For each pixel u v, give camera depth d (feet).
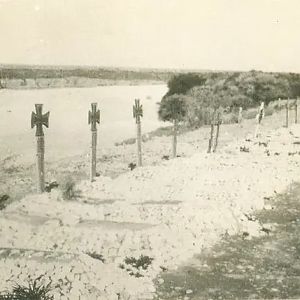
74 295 18.53
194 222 23.17
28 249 20.99
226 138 31.14
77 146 27.09
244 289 19.17
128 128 30.07
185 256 21.08
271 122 32.63
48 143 26.22
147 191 24.90
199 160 28.35
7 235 21.62
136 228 22.40
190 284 19.38
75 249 21.09
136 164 28.04
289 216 24.03
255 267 20.48
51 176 25.70
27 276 19.30
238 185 25.86
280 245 21.99
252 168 27.86
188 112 30.42
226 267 20.44
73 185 24.98
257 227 23.15
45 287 18.74
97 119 26.53
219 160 28.30
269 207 24.71
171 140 30.12
